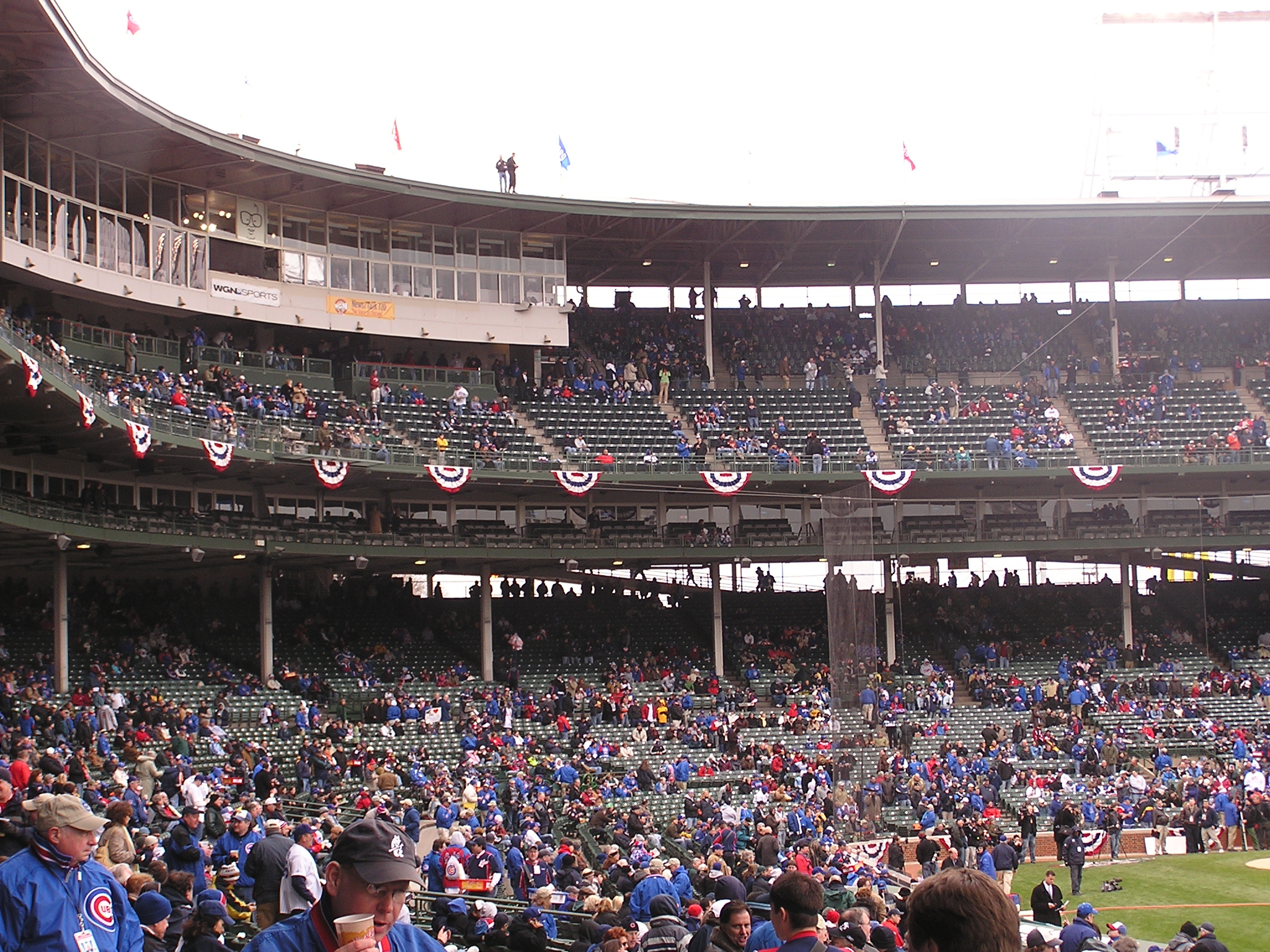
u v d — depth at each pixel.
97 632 41.31
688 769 41.12
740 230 56.22
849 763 23.92
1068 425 56.97
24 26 32.53
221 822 20.70
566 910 18.38
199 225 48.22
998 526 54.53
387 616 50.75
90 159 43.47
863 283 65.50
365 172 48.59
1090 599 56.75
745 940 9.48
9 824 8.91
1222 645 53.69
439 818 28.41
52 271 41.38
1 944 6.78
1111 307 61.06
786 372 59.53
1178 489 55.50
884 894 22.42
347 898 4.48
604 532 51.78
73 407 33.44
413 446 47.81
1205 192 61.97
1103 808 38.78
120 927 7.36
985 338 63.34
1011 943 4.16
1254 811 37.59
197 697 39.91
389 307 52.91
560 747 42.44
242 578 49.59
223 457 40.22
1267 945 25.33
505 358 57.00
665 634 53.78
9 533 35.81
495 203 51.53
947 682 50.12
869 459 52.75
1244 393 58.75
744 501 54.88
